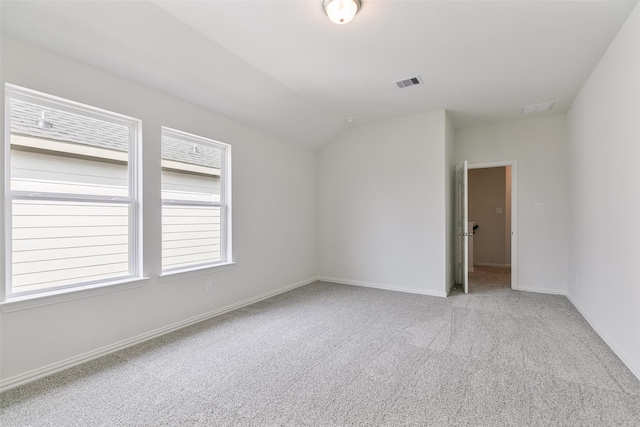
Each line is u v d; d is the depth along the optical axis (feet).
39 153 7.40
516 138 15.44
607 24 7.70
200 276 11.02
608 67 8.79
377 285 15.90
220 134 11.89
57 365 7.31
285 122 14.10
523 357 8.00
